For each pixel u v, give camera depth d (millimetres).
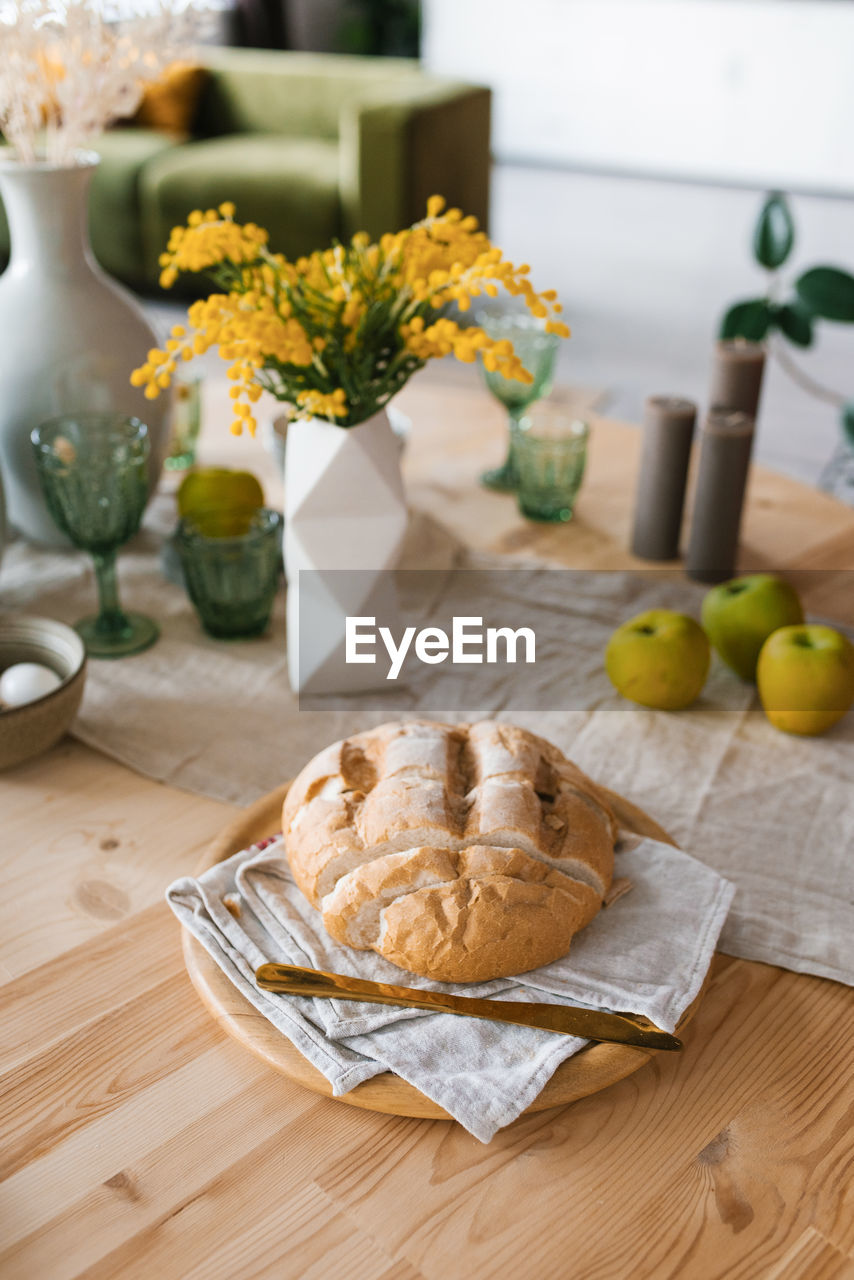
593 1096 882
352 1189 836
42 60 1249
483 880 902
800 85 5750
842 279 2088
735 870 1032
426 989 905
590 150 6523
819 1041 917
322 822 938
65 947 966
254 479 1332
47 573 1377
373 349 1120
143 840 1051
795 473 3004
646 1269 806
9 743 1067
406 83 3793
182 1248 811
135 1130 862
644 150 6367
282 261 1098
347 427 1133
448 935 893
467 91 3719
